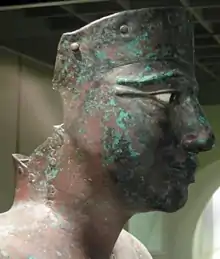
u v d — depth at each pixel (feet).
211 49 6.55
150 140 4.09
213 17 5.81
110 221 4.35
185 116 4.10
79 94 4.25
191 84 4.19
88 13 5.74
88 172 4.24
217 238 10.91
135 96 4.10
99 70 4.18
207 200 9.25
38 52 6.59
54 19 5.97
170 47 4.14
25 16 5.90
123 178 4.13
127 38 4.14
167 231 9.28
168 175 4.14
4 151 6.87
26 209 4.42
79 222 4.33
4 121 6.88
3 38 6.39
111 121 4.11
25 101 6.86
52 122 6.80
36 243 4.12
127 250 4.96
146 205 4.18
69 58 4.27
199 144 4.05
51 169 4.42
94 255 4.38
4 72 6.81
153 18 4.12
